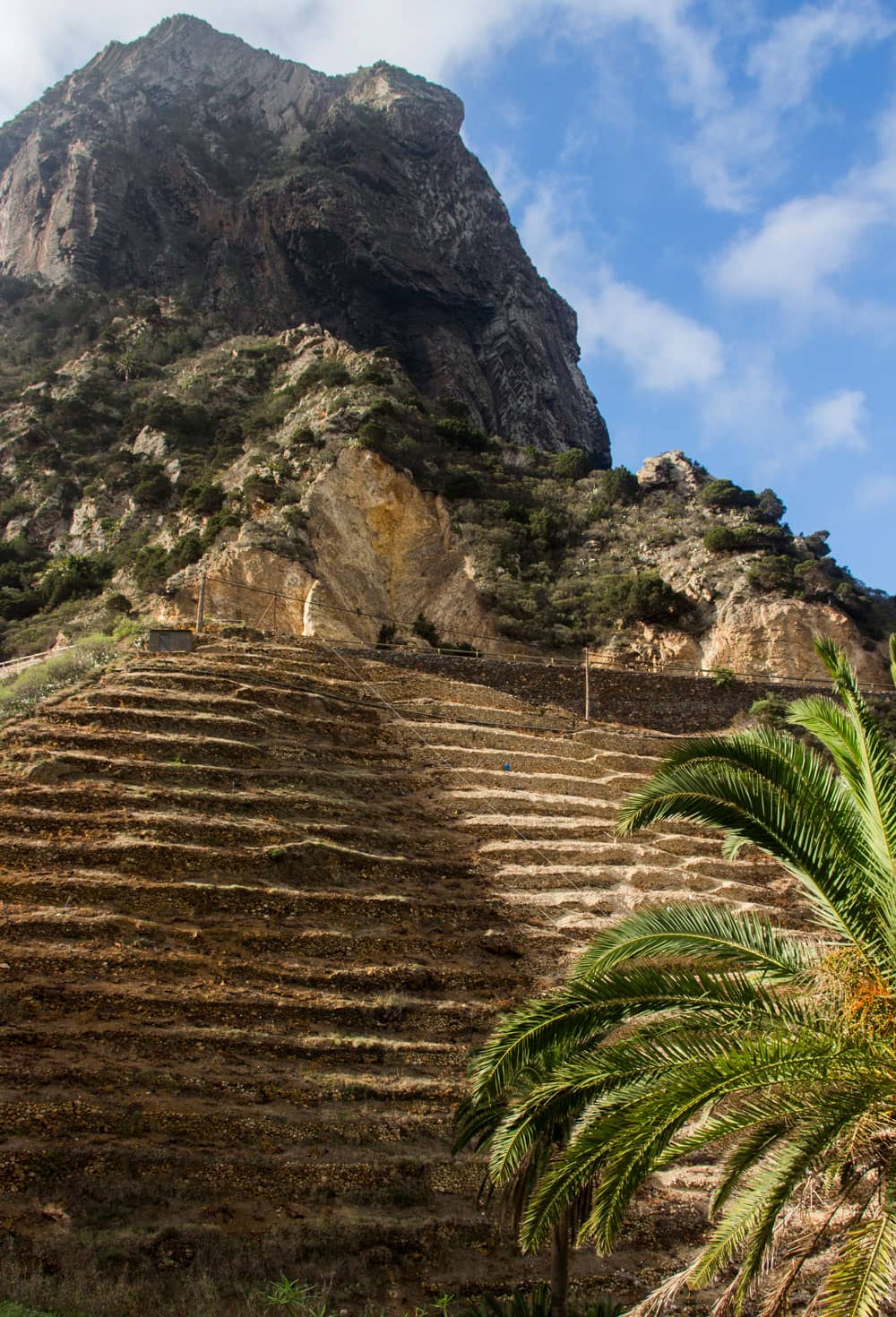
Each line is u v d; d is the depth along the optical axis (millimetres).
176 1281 18906
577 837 36406
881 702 51812
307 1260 20031
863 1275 13555
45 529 78125
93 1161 20688
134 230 140000
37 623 62906
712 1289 20922
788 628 59906
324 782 35250
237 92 169500
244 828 30969
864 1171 15469
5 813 29469
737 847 17734
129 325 112188
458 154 166500
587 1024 16047
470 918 30625
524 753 41875
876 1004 15414
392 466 69188
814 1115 14352
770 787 17125
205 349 107438
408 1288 19984
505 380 144875
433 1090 24297
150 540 70125
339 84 175750
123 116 154750
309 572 59438
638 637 62031
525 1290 20391
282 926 28234
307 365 94375
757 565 66125
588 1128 15172
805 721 17656
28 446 88000
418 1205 21812
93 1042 23359
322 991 26672
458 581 65812
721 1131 14359
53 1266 18562
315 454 68750
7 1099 21438
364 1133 22922
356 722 40656
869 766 16719
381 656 46875
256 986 26203
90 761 32312
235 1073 23562
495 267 158125
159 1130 21750
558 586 67188
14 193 148375
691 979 16031
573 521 75250
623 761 43250
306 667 44000
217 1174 21203
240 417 87062
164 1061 23422
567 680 48562
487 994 28078
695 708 49219
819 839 16812
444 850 33969
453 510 71188
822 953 16766
